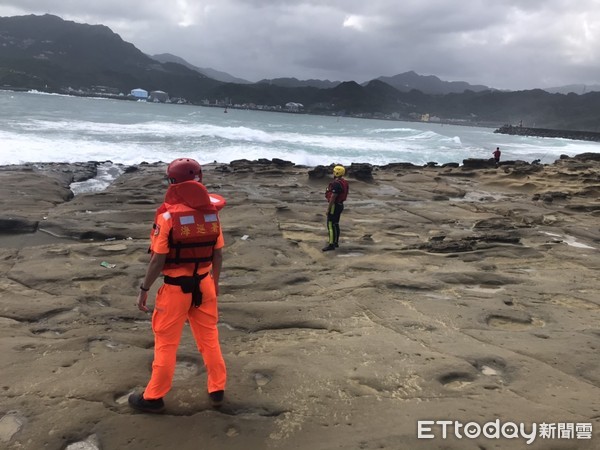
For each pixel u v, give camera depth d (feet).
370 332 15.71
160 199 41.50
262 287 20.77
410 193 52.85
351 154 100.27
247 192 47.75
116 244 27.17
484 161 76.43
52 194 41.11
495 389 12.09
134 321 16.78
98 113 162.91
